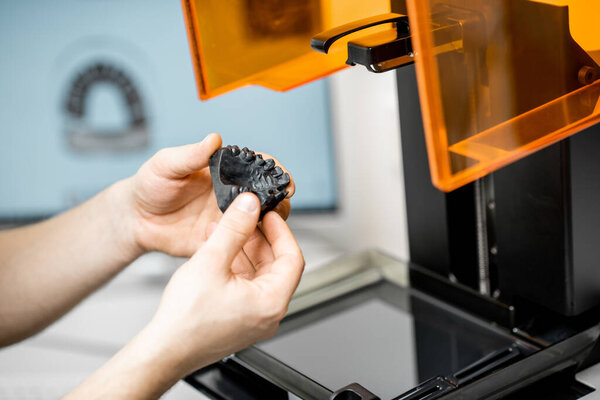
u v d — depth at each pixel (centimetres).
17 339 112
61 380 127
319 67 94
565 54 81
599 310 97
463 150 78
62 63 156
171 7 153
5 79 156
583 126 84
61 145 161
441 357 98
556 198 94
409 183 109
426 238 109
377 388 95
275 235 86
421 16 75
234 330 83
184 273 82
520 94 80
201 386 96
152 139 161
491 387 90
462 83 77
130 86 158
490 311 101
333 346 102
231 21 92
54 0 152
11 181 163
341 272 112
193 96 158
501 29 78
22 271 109
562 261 96
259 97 154
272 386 93
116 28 154
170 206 99
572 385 94
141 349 82
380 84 134
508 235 100
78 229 108
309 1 92
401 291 110
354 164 148
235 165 86
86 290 110
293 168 156
